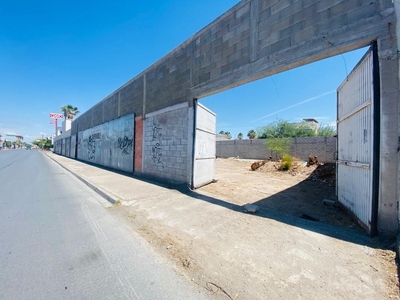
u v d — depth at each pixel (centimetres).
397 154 266
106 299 176
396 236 260
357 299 174
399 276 200
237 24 504
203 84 595
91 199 524
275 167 1177
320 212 421
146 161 876
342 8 330
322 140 1476
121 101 1160
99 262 234
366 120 318
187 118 657
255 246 268
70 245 275
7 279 202
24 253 252
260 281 199
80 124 2112
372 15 296
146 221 364
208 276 209
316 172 891
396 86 269
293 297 177
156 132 815
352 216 370
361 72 340
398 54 270
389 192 272
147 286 194
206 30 593
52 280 201
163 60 787
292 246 266
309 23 370
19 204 469
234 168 1410
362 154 331
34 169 1200
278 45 415
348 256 239
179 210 425
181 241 286
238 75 494
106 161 1347
